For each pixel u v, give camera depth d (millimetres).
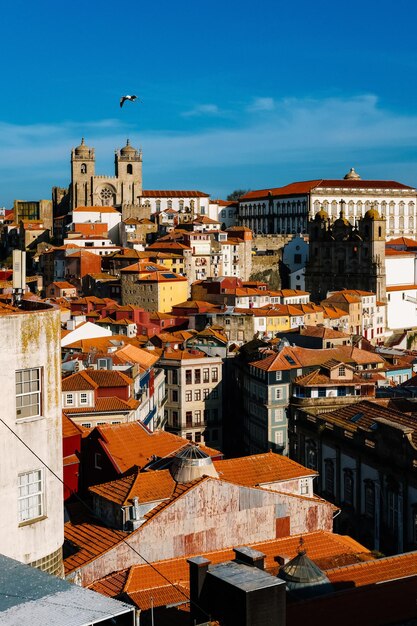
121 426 83750
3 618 27453
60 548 40250
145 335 199250
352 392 119750
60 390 39906
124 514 65438
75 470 84125
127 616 33812
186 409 157500
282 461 76750
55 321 39469
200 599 42625
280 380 143000
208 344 172625
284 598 38875
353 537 90562
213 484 67375
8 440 37594
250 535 69062
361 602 47250
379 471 86062
